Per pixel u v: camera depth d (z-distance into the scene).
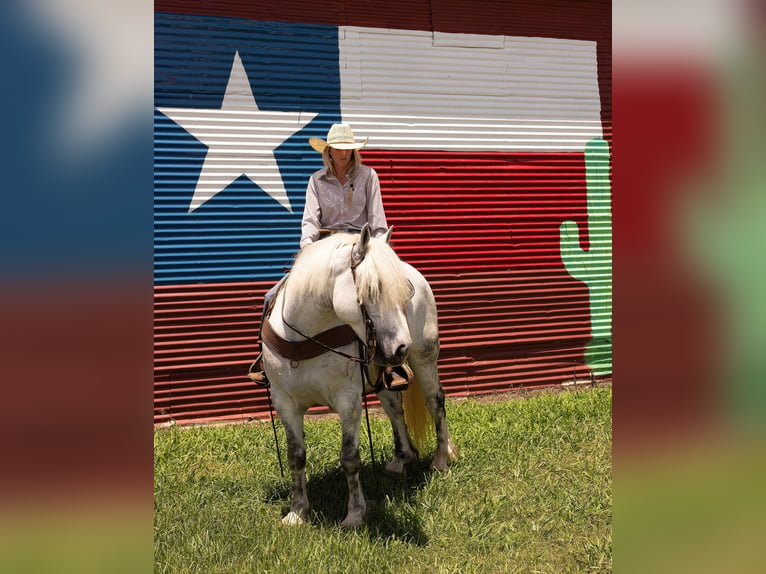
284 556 3.43
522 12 7.16
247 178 6.36
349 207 4.34
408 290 3.31
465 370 7.17
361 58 6.64
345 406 3.80
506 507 4.11
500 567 3.41
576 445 5.21
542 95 7.27
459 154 7.00
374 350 3.42
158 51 6.04
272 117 6.40
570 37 7.35
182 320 6.22
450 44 6.92
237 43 6.27
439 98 6.90
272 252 6.47
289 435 3.95
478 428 5.66
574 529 3.81
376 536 3.74
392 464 4.85
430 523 3.89
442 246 6.99
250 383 6.47
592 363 7.62
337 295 3.36
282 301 3.80
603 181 7.56
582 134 7.45
